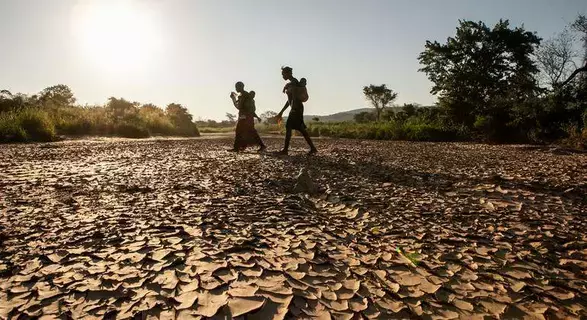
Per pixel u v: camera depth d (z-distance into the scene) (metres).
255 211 3.19
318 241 2.49
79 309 1.62
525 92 17.28
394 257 2.28
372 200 3.72
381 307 1.72
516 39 27.09
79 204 3.39
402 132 21.62
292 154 8.59
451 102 26.22
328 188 4.28
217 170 5.62
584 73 17.39
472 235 2.67
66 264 2.07
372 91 72.50
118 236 2.49
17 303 1.67
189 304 1.67
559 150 10.59
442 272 2.09
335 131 30.12
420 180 4.85
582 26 18.30
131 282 1.87
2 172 5.28
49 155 8.04
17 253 2.21
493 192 4.07
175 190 4.08
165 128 25.64
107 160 7.11
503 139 16.19
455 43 28.06
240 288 1.82
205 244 2.37
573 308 1.74
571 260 2.27
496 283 1.97
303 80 8.39
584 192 4.05
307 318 1.61
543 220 3.05
